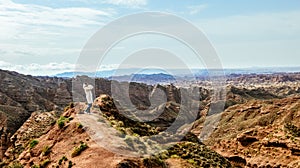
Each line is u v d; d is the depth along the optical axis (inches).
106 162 780.0
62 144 932.6
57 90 4466.0
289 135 2514.8
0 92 4490.7
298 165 2135.8
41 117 1852.9
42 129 1665.8
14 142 1659.7
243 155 2696.9
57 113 1971.0
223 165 1182.9
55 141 961.5
